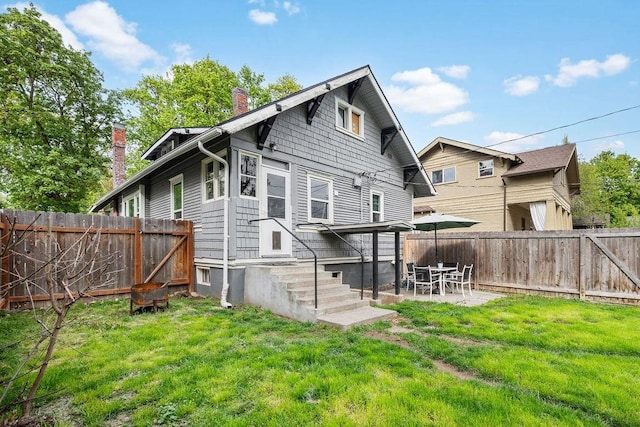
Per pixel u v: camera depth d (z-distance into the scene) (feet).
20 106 46.37
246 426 8.27
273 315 19.70
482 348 13.98
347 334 15.98
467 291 31.01
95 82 54.03
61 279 9.21
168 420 8.55
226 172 22.56
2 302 18.01
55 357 12.47
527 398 9.59
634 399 9.60
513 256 30.04
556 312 20.75
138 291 18.98
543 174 49.01
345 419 8.49
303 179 27.20
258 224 23.63
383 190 36.76
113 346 13.67
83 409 9.07
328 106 29.99
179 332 15.70
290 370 11.52
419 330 17.26
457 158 58.08
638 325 17.48
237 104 32.12
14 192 48.42
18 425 8.14
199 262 25.80
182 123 70.49
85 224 21.86
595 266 25.61
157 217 34.27
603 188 104.53
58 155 48.19
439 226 33.71
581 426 8.25
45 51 47.93
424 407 9.07
